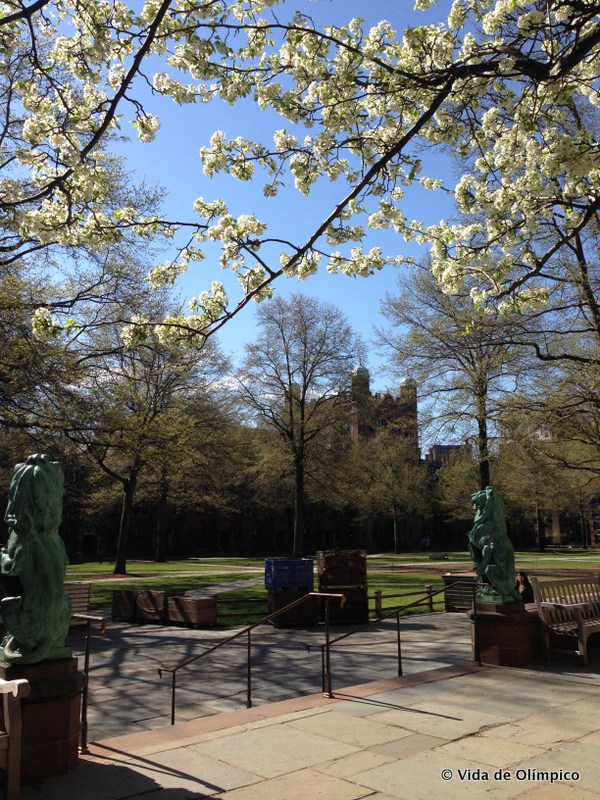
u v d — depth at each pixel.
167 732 6.03
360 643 11.61
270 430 38.44
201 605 13.92
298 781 4.70
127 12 6.05
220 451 33.97
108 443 19.16
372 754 5.26
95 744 5.71
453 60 6.38
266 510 65.81
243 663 10.03
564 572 27.30
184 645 11.82
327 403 37.66
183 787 4.61
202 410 31.84
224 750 5.43
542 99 5.98
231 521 72.81
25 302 16.05
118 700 7.99
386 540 81.31
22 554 4.95
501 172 7.53
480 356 21.00
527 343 15.65
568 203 7.26
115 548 65.56
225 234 6.66
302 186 7.04
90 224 7.03
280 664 9.84
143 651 11.26
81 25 6.31
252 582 26.62
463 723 6.06
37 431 17.30
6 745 4.30
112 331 23.38
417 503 60.03
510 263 7.34
